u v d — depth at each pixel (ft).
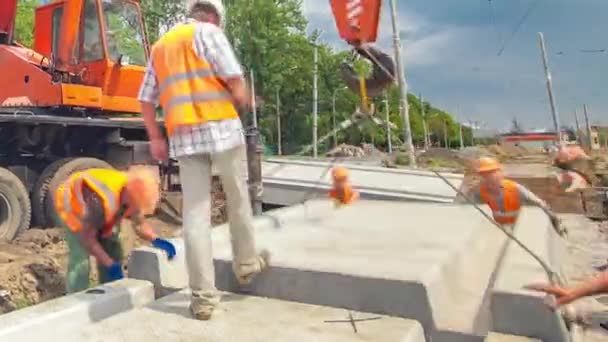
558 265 12.52
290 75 127.44
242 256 10.03
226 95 9.30
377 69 16.29
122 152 30.73
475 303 10.00
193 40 9.12
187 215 9.21
